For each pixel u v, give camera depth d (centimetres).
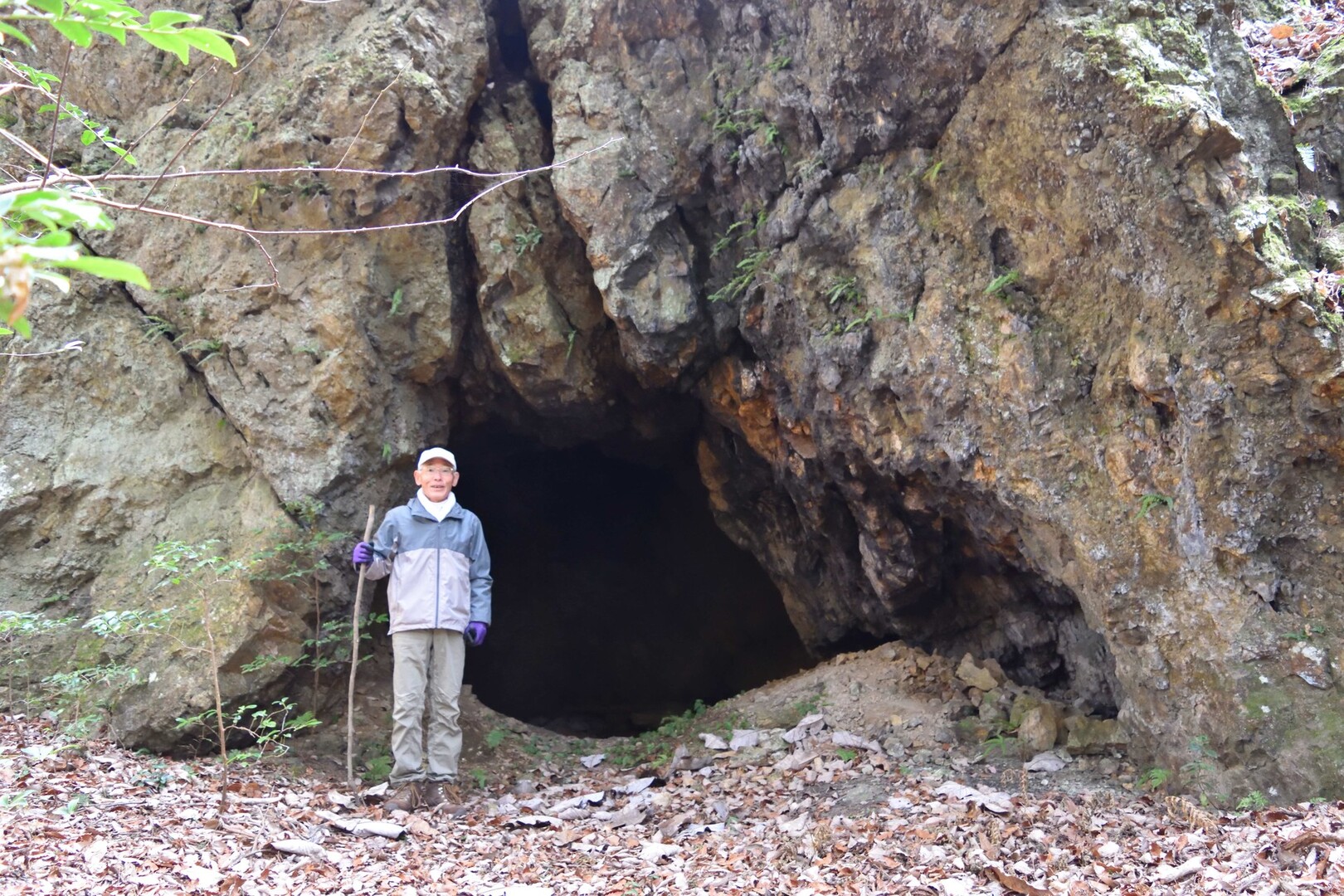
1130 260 474
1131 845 397
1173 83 457
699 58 635
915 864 396
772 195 611
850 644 801
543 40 668
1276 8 578
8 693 569
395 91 612
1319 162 498
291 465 615
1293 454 442
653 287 632
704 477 802
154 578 595
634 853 444
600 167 630
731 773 567
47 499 613
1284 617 443
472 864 425
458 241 670
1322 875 338
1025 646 640
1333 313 434
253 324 631
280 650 579
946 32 500
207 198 633
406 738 520
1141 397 480
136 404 639
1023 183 508
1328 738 420
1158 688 478
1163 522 475
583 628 993
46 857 366
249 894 354
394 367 650
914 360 548
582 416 738
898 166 554
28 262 108
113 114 661
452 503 557
